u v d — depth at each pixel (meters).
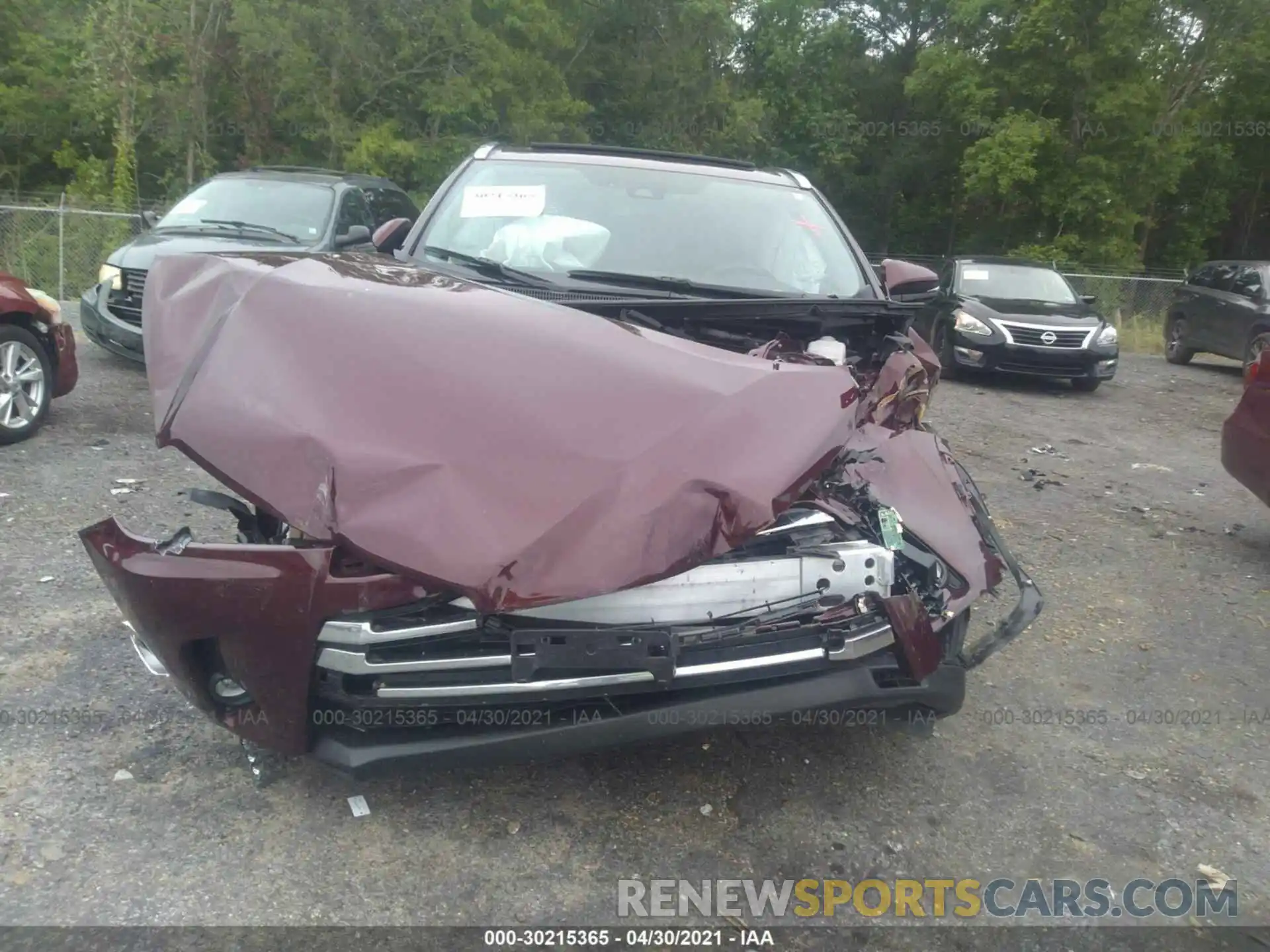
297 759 3.56
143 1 20.61
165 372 3.17
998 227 29.73
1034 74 26.50
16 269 14.84
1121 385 14.71
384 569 2.80
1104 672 4.69
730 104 29.05
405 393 2.98
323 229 9.62
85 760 3.51
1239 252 36.91
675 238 4.69
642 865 3.17
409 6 21.61
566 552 2.74
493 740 2.95
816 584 3.10
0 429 7.09
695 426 3.02
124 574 2.86
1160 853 3.38
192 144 21.81
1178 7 26.17
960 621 3.60
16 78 26.81
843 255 4.86
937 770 3.80
